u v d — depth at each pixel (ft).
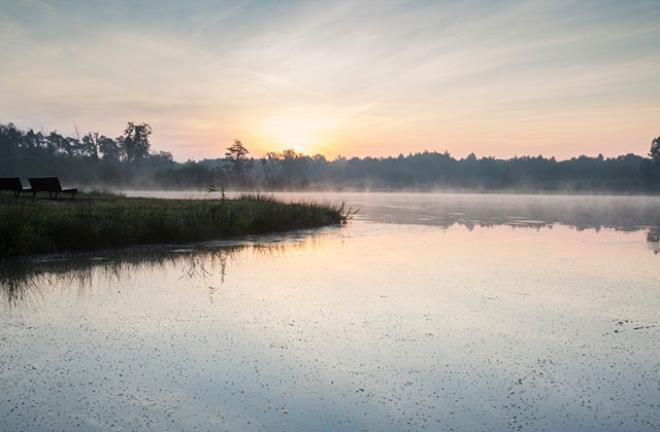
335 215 63.87
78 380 11.90
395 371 12.75
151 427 9.66
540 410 10.65
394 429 9.70
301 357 13.66
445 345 14.88
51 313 17.66
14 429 9.50
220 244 38.50
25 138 278.67
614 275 26.84
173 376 12.20
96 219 36.27
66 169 239.91
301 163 370.73
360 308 19.06
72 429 9.54
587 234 50.06
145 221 38.06
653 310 19.39
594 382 12.23
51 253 31.40
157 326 16.33
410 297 21.03
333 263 29.89
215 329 16.10
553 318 18.10
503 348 14.69
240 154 263.08
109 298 20.01
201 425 9.77
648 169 335.67
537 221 67.72
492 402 11.02
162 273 25.55
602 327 17.03
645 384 12.12
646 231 53.72
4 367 12.64
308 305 19.39
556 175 407.64
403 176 419.95
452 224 61.36
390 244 39.91
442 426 9.86
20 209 35.29
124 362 13.09
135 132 290.76
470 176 431.84
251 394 11.25
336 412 10.41
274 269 27.48
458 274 26.66
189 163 252.21
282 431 9.57
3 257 29.30
